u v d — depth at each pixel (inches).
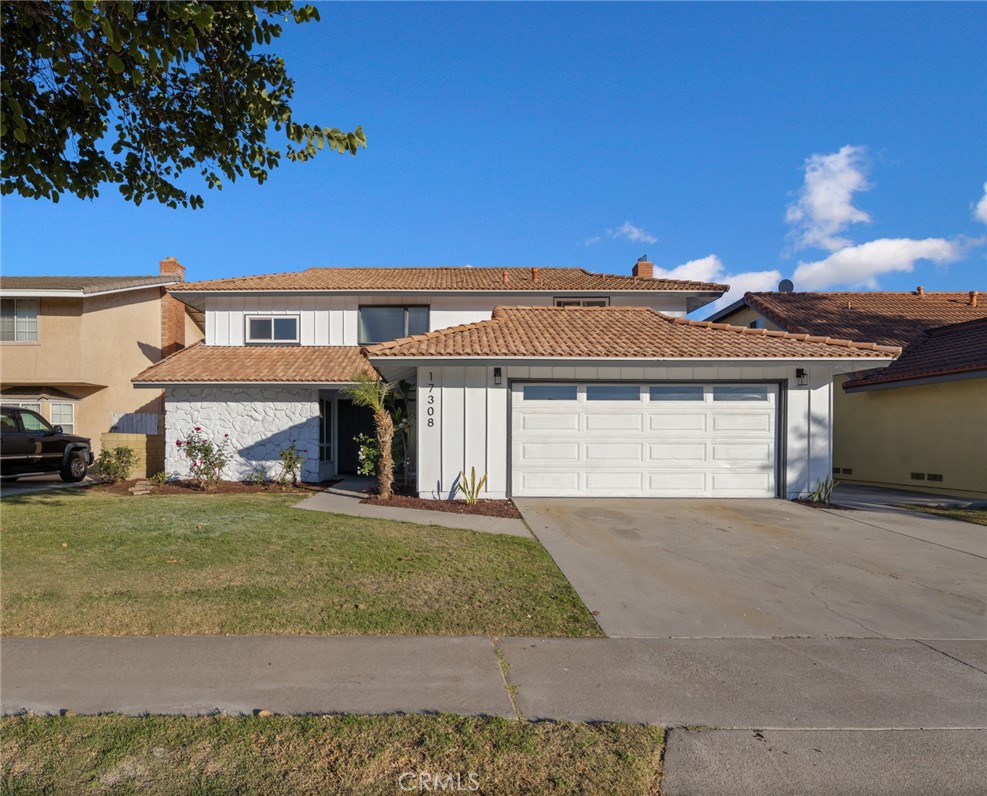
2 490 554.3
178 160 280.2
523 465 480.4
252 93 261.9
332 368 636.7
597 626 212.8
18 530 342.3
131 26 205.6
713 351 465.1
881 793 124.4
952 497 554.3
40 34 229.9
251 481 600.1
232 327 728.3
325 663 176.2
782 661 187.6
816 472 485.4
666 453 485.4
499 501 466.6
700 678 174.1
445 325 725.3
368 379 503.2
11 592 231.6
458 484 475.5
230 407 629.9
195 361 663.8
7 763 125.7
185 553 293.3
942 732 147.6
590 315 583.5
